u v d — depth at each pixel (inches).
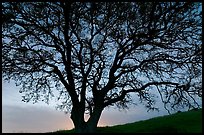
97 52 901.2
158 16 865.5
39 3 863.1
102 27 895.7
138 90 949.8
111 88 947.3
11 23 899.4
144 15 880.9
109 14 869.8
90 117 924.6
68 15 855.7
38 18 888.9
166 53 949.8
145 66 950.4
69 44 900.0
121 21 900.6
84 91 930.7
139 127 1392.7
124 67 953.5
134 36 895.7
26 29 896.9
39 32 925.2
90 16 877.2
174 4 854.5
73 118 924.0
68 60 909.2
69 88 919.0
